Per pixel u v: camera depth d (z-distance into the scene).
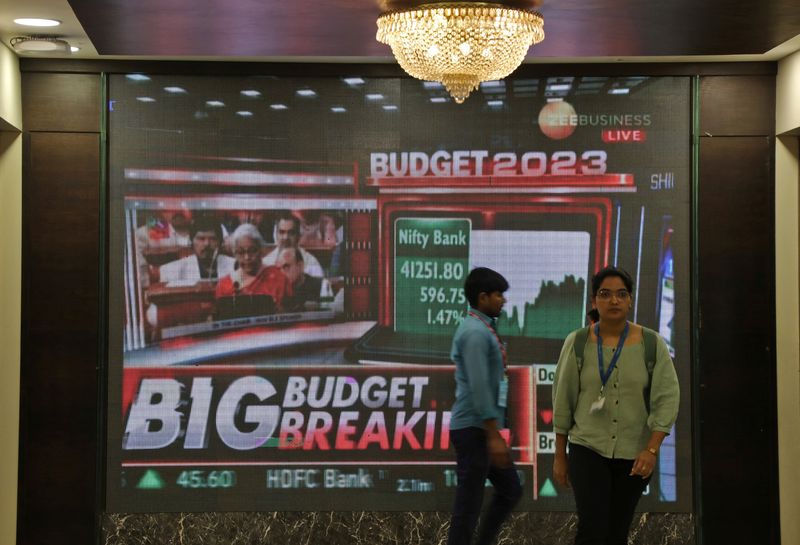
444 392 6.39
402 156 6.39
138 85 6.32
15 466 6.23
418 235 6.41
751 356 6.41
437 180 6.40
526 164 6.41
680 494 6.40
